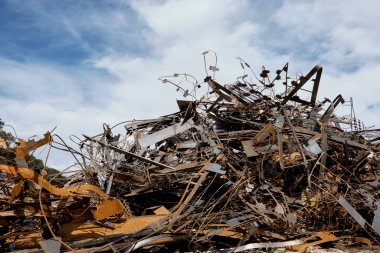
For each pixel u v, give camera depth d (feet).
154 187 21.50
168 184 21.84
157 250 16.48
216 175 19.17
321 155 20.99
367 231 18.16
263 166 22.09
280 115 23.58
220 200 18.51
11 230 16.99
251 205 18.83
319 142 22.90
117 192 21.93
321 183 20.74
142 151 23.44
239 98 26.11
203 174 18.63
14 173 15.57
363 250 17.42
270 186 20.58
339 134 25.58
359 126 27.30
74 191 16.85
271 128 20.88
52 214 17.35
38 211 16.52
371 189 20.63
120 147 23.97
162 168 21.90
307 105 26.50
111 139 24.13
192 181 21.34
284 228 18.52
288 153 21.86
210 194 20.40
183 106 22.99
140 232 16.38
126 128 25.22
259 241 17.31
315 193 20.57
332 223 20.16
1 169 15.43
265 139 22.27
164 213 19.01
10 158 17.57
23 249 15.64
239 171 20.42
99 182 22.48
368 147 24.27
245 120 24.94
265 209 18.83
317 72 24.98
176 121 25.34
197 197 19.56
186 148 23.13
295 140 22.06
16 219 17.26
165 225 16.70
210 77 25.22
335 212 19.97
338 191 20.76
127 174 21.21
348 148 22.76
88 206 17.56
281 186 21.66
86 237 16.81
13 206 16.35
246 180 19.42
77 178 22.70
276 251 16.72
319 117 25.91
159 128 25.38
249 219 17.95
